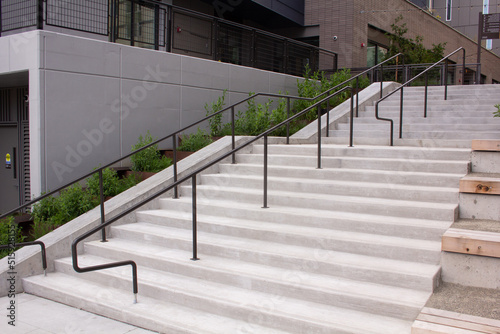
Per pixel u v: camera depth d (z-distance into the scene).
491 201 4.84
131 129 8.76
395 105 10.34
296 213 5.30
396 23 18.06
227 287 4.36
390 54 16.33
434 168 5.88
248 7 14.73
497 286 3.84
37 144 7.30
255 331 3.71
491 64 27.58
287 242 4.89
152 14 11.98
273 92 12.27
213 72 10.42
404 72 15.18
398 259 4.31
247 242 5.01
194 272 4.63
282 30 17.41
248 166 7.07
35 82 7.29
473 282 3.94
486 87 10.63
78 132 7.87
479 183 4.88
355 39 15.99
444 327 3.14
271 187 6.31
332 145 7.77
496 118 8.21
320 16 16.50
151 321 4.00
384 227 4.73
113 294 4.62
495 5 23.14
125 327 4.10
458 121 8.52
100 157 8.25
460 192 5.01
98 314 4.42
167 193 6.70
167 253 5.11
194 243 4.82
